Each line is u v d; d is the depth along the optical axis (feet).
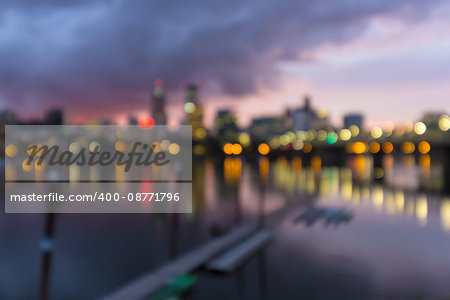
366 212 257.96
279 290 121.60
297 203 298.56
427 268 143.95
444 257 157.38
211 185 422.00
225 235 179.32
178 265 132.98
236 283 127.24
